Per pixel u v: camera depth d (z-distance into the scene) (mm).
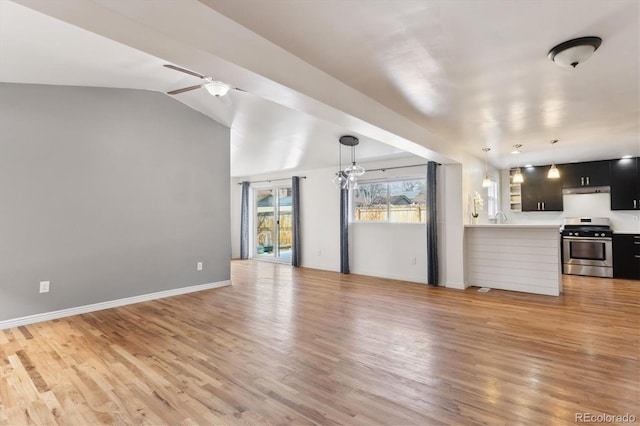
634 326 3543
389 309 4223
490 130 4262
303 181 7902
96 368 2596
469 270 5656
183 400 2156
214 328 3514
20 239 3656
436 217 5680
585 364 2650
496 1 1686
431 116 3658
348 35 2023
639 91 2945
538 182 7199
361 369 2582
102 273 4262
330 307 4320
